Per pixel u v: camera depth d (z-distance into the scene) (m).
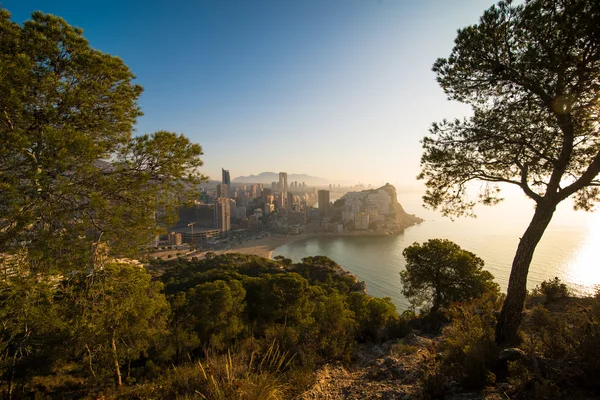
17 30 6.61
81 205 6.75
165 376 8.72
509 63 6.71
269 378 4.99
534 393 4.08
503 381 4.85
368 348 10.33
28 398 11.05
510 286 7.11
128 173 7.46
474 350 5.34
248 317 21.25
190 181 8.19
